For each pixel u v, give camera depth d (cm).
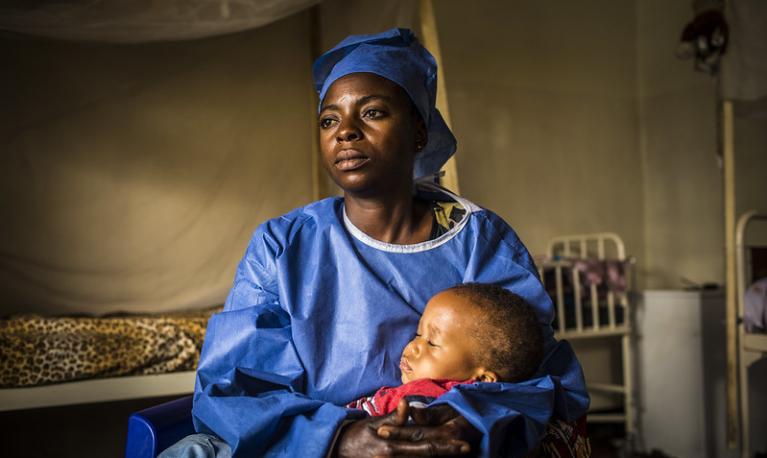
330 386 115
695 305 388
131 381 251
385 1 300
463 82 454
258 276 125
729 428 306
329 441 94
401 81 121
